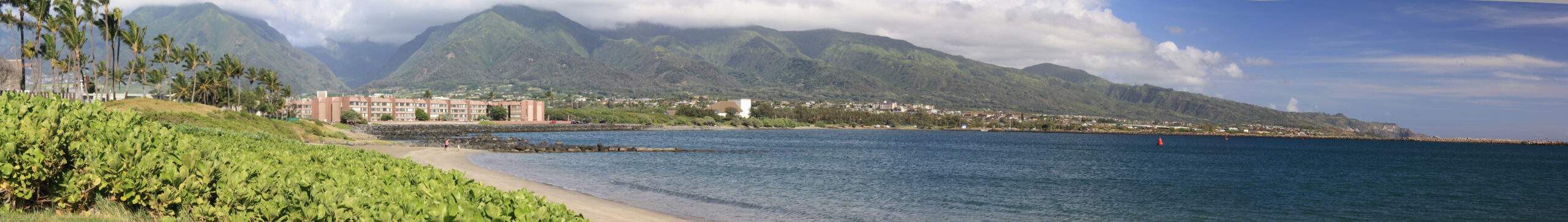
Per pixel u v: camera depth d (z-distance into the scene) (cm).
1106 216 3903
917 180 5875
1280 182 6681
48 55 8931
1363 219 4147
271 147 3388
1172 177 7050
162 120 8688
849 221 3388
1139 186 5797
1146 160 10706
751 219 3272
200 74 14462
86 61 11550
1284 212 4353
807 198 4272
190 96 14600
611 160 7938
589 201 3591
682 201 3894
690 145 13725
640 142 15262
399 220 1260
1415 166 10744
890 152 11825
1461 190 6144
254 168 1489
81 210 1374
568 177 5422
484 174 5212
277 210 1280
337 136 12088
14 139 1319
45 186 1369
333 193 1333
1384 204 4903
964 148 14750
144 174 1390
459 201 1398
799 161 8569
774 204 3922
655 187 4675
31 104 1548
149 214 1384
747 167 7062
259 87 19638
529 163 7175
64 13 8900
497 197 1500
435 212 1215
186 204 1376
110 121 1623
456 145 10862
